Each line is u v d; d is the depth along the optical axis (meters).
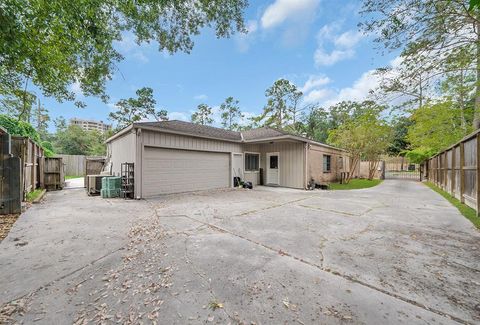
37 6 3.55
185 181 9.06
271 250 3.07
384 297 1.99
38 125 25.72
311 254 2.94
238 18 5.30
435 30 3.96
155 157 8.04
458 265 2.62
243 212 5.46
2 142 4.91
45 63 4.79
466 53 4.14
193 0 4.73
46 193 8.67
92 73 5.77
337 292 2.06
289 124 26.91
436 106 9.48
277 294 2.03
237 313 1.78
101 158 12.20
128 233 3.79
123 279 2.31
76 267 2.57
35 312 1.80
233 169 11.12
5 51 3.54
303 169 10.87
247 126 30.17
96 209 5.70
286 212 5.49
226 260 2.74
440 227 4.18
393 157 23.83
